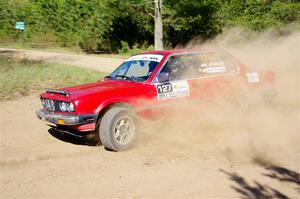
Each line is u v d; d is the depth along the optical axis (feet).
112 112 21.40
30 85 41.83
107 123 21.25
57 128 23.47
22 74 47.67
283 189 16.56
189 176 17.99
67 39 116.78
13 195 16.12
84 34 111.14
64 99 21.47
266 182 17.28
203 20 100.73
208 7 98.53
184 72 24.48
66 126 22.72
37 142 23.84
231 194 16.03
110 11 103.86
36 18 119.75
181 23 98.32
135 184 17.10
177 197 15.71
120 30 111.14
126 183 17.21
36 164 19.95
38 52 90.74
